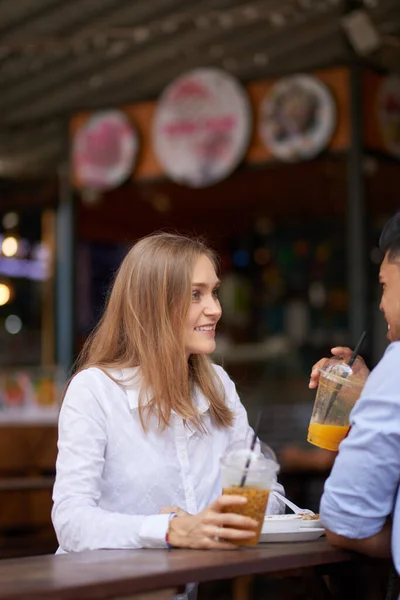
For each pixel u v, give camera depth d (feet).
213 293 8.46
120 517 7.07
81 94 26.08
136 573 5.50
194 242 8.23
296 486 18.86
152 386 7.88
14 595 4.96
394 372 6.40
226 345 36.50
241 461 6.49
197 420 8.16
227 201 33.47
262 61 23.38
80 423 7.75
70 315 28.43
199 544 6.59
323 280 37.99
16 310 32.96
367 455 6.33
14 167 28.96
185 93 24.41
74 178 26.84
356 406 6.52
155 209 34.35
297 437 29.04
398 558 6.30
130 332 8.08
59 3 21.02
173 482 7.94
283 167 27.78
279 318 38.52
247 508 6.43
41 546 17.48
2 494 18.29
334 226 37.58
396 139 23.71
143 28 21.84
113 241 34.35
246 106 23.56
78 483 7.55
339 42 22.04
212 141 24.08
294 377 35.09
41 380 23.17
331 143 22.80
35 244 31.50
